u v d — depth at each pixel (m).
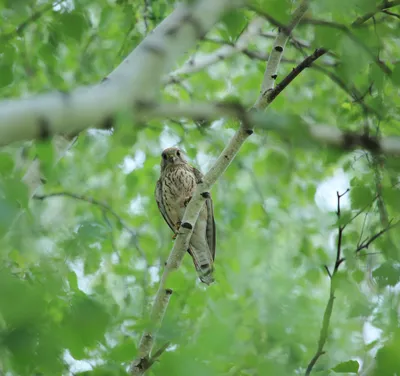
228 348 7.18
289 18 7.98
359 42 8.15
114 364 7.18
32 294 6.70
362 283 10.42
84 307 6.99
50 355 6.80
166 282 8.83
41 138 4.72
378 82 9.23
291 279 13.13
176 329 7.59
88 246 10.66
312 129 6.70
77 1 11.27
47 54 11.37
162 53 5.76
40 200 13.45
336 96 14.41
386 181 9.96
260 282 14.21
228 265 14.52
